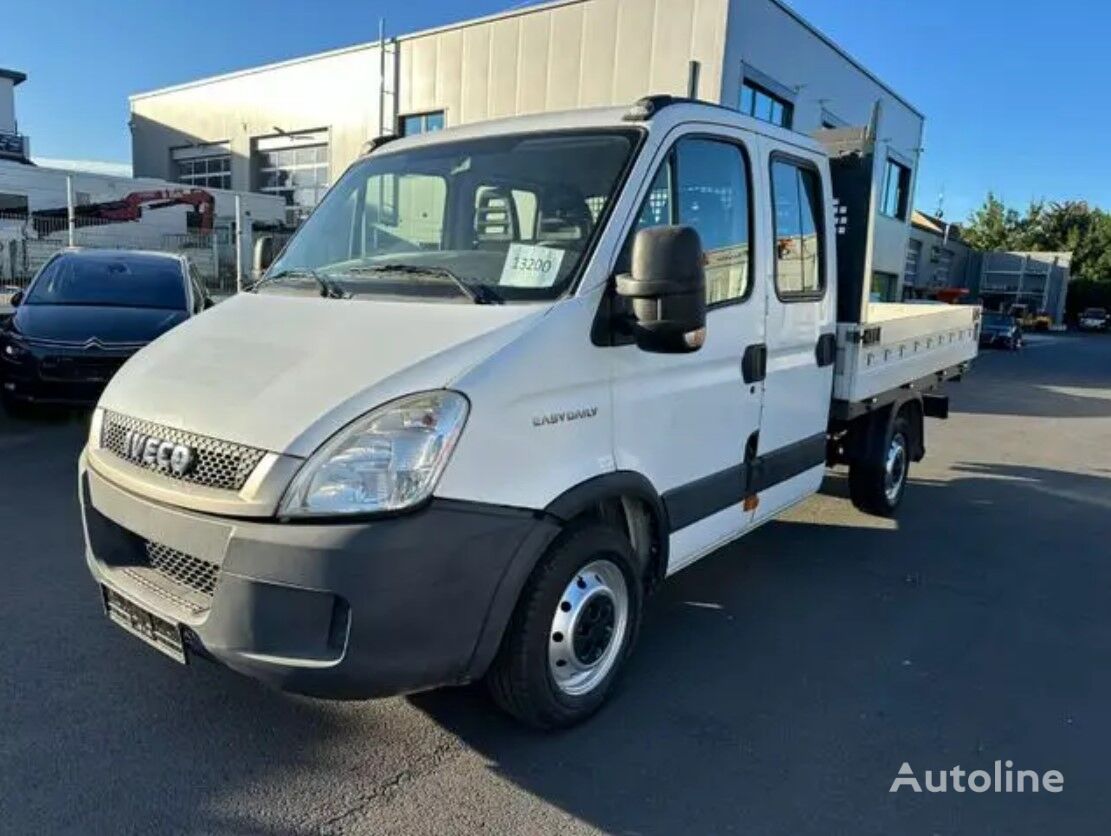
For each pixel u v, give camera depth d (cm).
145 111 3206
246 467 249
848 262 512
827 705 353
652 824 271
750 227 386
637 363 320
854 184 507
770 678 375
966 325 768
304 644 246
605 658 330
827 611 457
